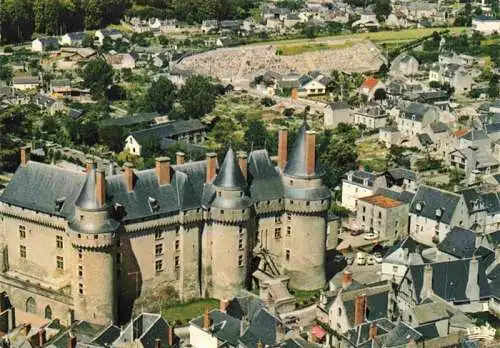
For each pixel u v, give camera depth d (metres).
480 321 199.75
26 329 197.50
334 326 192.12
